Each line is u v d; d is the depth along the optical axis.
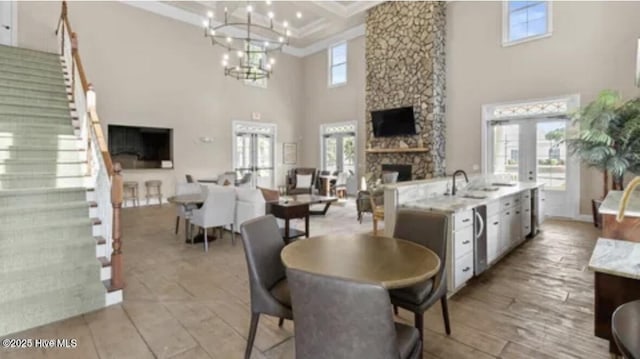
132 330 2.54
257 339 2.43
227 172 9.65
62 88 5.45
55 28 7.44
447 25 8.21
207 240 4.98
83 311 2.80
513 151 7.35
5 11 6.95
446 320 2.50
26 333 2.49
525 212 5.00
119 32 8.16
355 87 10.49
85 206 3.44
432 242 2.46
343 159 11.05
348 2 8.81
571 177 6.64
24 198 3.27
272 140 11.38
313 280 1.30
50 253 2.96
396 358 1.27
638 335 1.08
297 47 11.95
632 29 5.86
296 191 9.74
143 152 8.79
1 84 4.93
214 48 9.84
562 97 6.60
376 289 1.22
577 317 2.74
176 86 9.13
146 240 5.16
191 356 2.22
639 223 2.14
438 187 4.26
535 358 2.20
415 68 8.22
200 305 2.96
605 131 5.21
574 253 4.47
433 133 7.99
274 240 2.42
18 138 4.01
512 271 3.82
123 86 8.23
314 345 1.35
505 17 7.30
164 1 8.63
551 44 6.71
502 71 7.37
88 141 3.82
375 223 5.32
